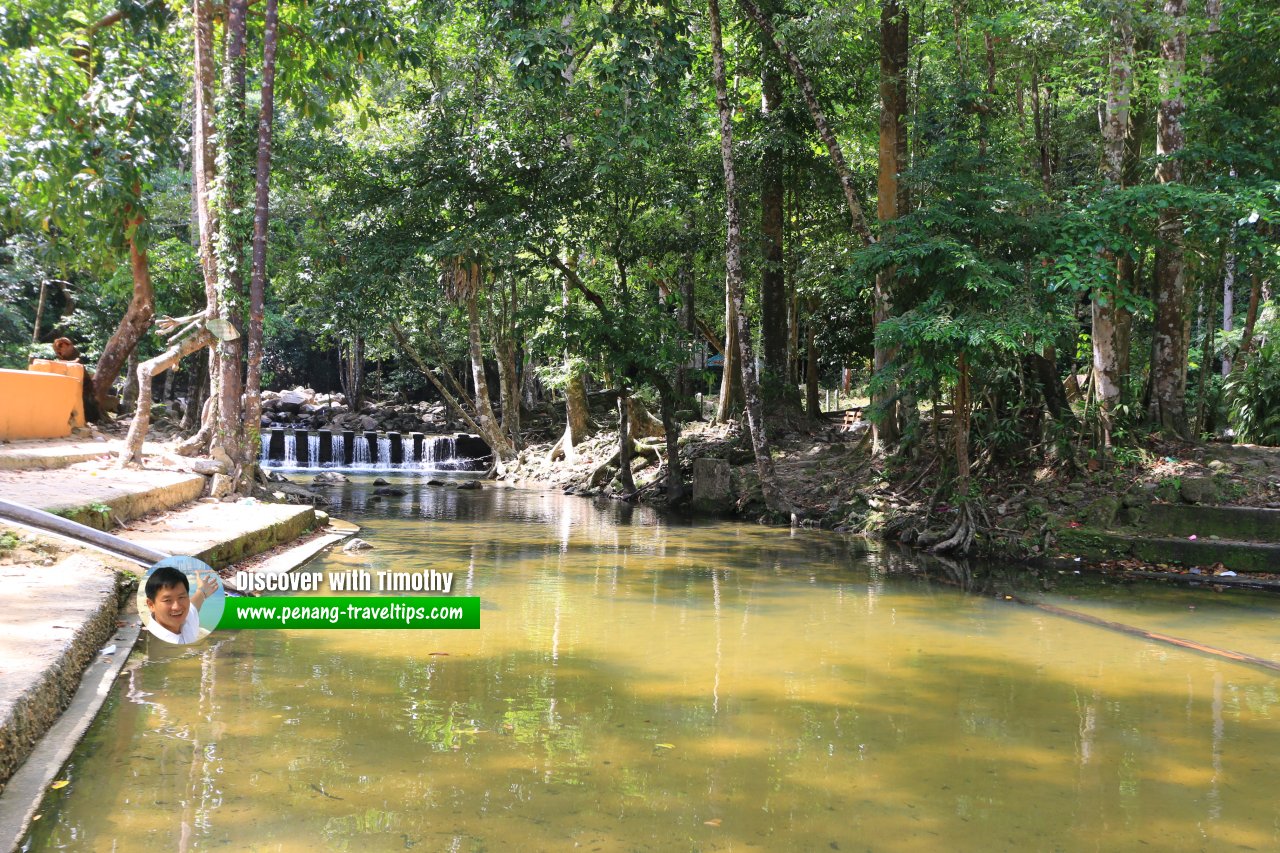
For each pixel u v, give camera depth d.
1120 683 5.75
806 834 3.38
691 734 4.49
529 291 26.16
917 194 13.20
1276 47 11.73
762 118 17.56
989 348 11.27
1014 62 12.84
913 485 14.02
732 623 7.26
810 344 21.97
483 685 5.26
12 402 13.41
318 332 20.53
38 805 3.39
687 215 17.81
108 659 5.34
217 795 3.56
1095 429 12.52
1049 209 11.86
